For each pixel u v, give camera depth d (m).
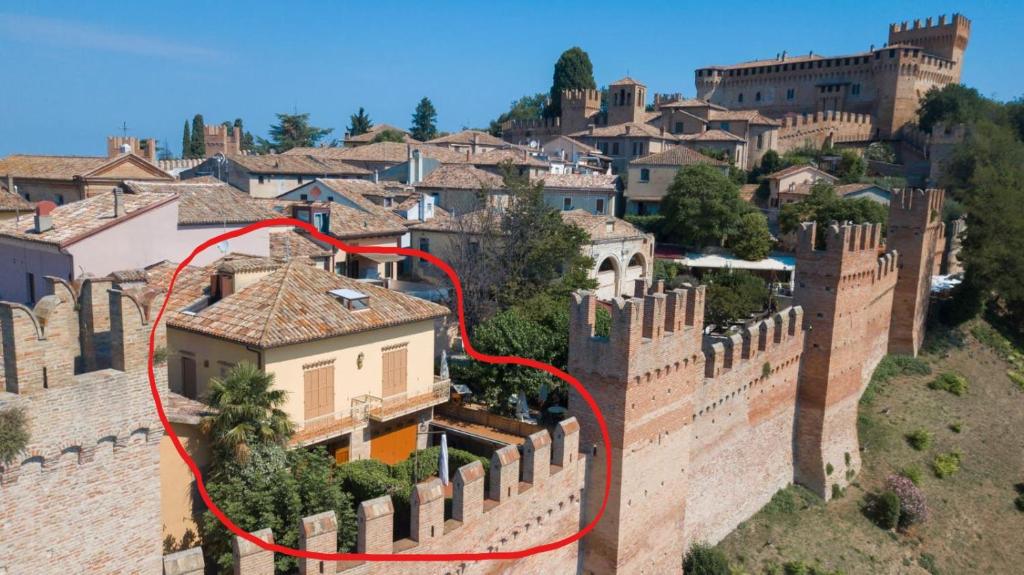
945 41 131.12
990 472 48.59
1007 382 60.72
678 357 30.27
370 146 118.62
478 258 56.47
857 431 48.97
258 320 33.41
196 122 147.50
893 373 57.09
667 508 31.25
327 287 37.97
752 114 120.00
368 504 20.47
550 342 43.59
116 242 43.09
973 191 70.06
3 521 14.73
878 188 89.00
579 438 28.86
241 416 27.44
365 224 63.56
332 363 35.16
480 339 43.84
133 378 16.55
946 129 106.56
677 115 122.94
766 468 41.41
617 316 27.31
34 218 45.75
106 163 67.19
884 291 56.03
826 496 43.75
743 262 82.62
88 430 15.82
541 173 96.62
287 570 24.64
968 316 66.50
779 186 98.25
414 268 69.88
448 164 92.75
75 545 15.95
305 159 100.44
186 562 17.78
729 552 37.03
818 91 133.75
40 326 14.92
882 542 41.28
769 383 40.44
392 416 37.22
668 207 88.56
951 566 41.03
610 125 135.75
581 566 29.36
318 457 29.67
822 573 37.34
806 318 43.62
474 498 23.41
